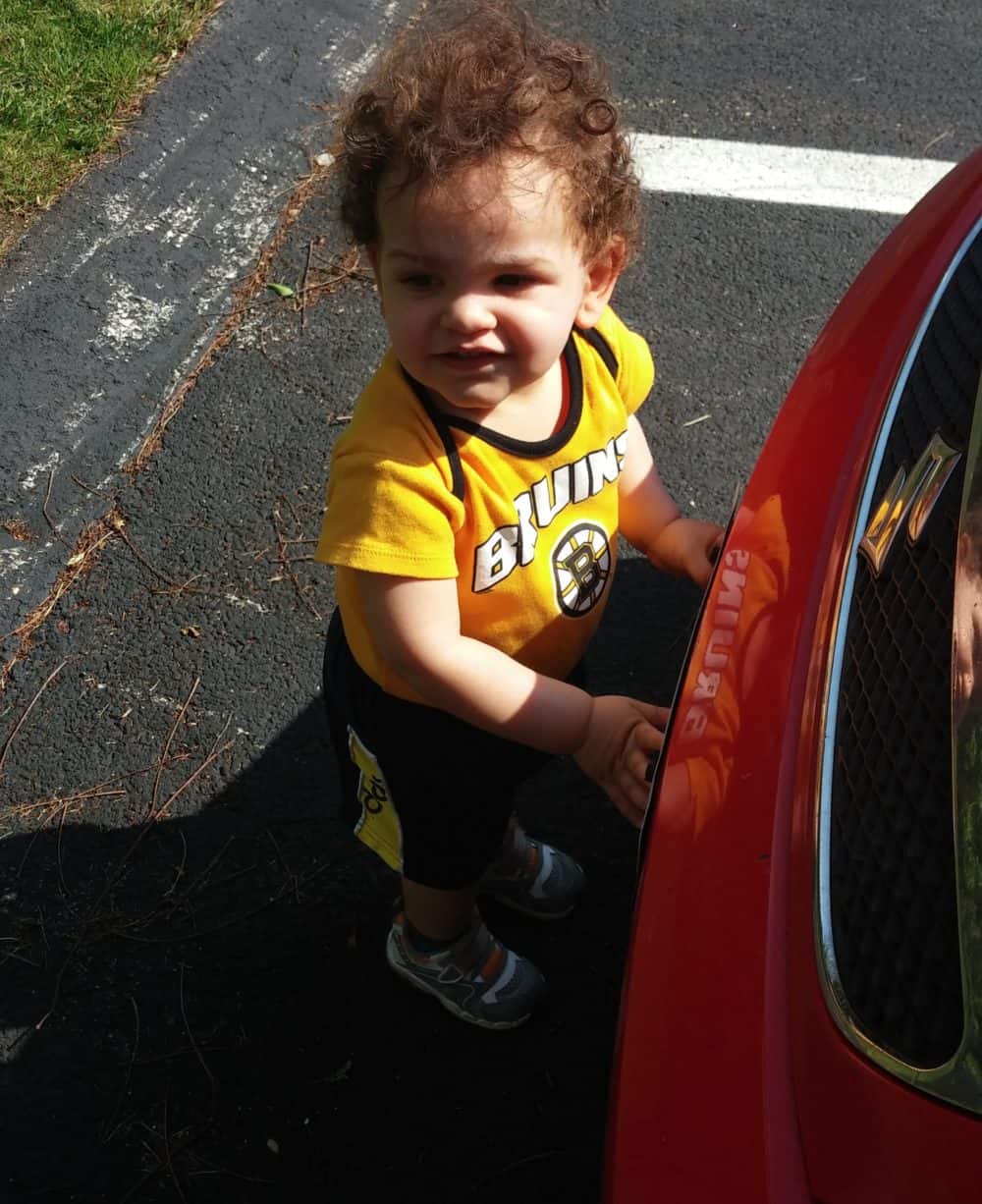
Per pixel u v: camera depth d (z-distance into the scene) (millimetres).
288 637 1520
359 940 1277
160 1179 1125
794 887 718
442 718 926
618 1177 704
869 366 976
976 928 628
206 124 2129
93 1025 1222
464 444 814
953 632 723
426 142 736
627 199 820
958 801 667
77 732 1440
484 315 765
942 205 1094
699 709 837
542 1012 1231
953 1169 583
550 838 1354
